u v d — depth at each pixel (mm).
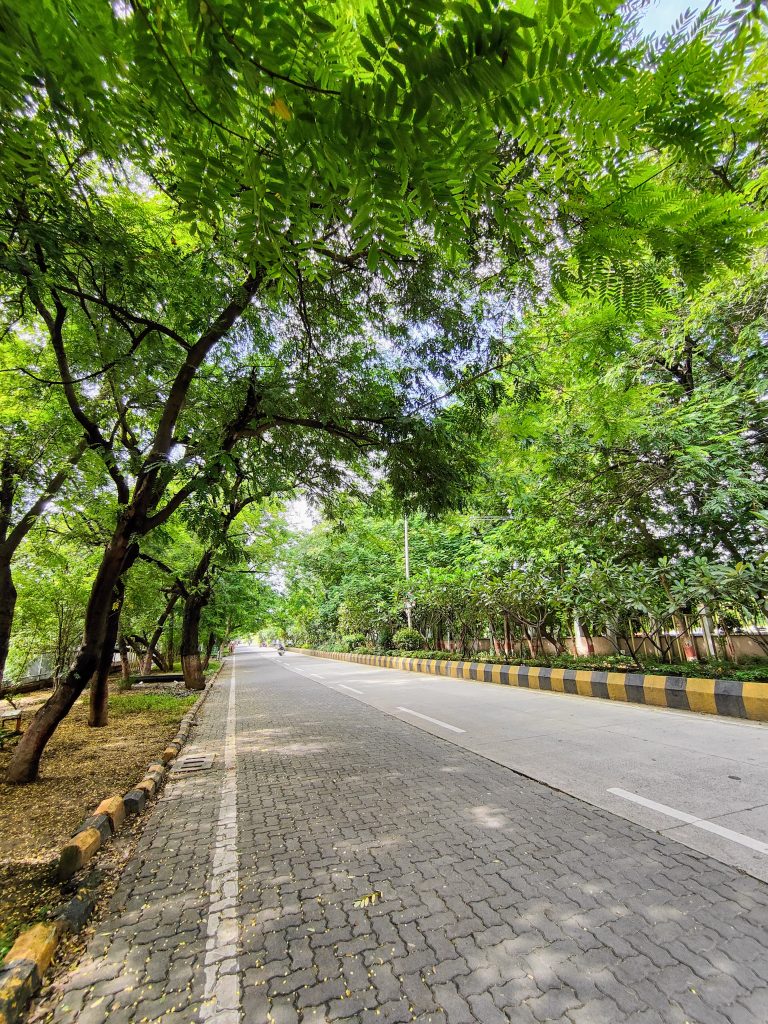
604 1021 2045
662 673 9414
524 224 953
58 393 6891
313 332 5605
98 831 3852
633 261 1111
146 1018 2168
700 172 997
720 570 8047
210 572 15547
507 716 8156
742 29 733
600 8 622
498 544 14031
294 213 911
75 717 10242
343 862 3441
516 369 5668
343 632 30594
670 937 2520
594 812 4090
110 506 8492
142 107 857
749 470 8141
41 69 775
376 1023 2094
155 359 5613
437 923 2711
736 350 7812
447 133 670
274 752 6723
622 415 5852
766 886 2943
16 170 1261
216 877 3328
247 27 620
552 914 2740
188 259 4434
